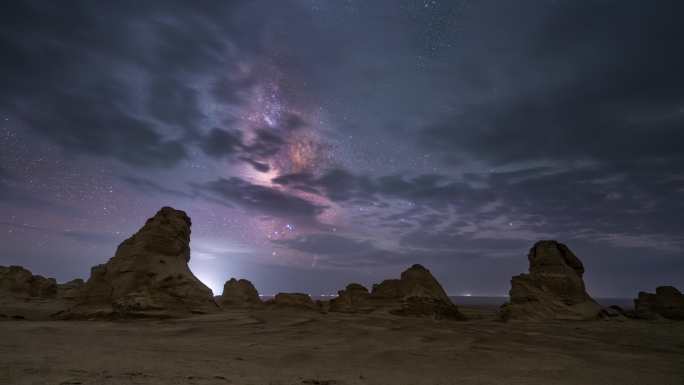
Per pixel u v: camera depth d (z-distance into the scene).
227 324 30.09
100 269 37.12
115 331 23.80
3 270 62.88
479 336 26.86
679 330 33.19
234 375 11.80
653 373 15.86
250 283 60.62
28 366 10.95
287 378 11.94
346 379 12.46
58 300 57.84
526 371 15.43
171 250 39.97
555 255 48.75
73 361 12.36
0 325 23.98
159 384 9.59
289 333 25.58
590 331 32.31
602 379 14.34
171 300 35.16
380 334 26.09
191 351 16.98
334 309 54.38
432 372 14.60
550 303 44.12
